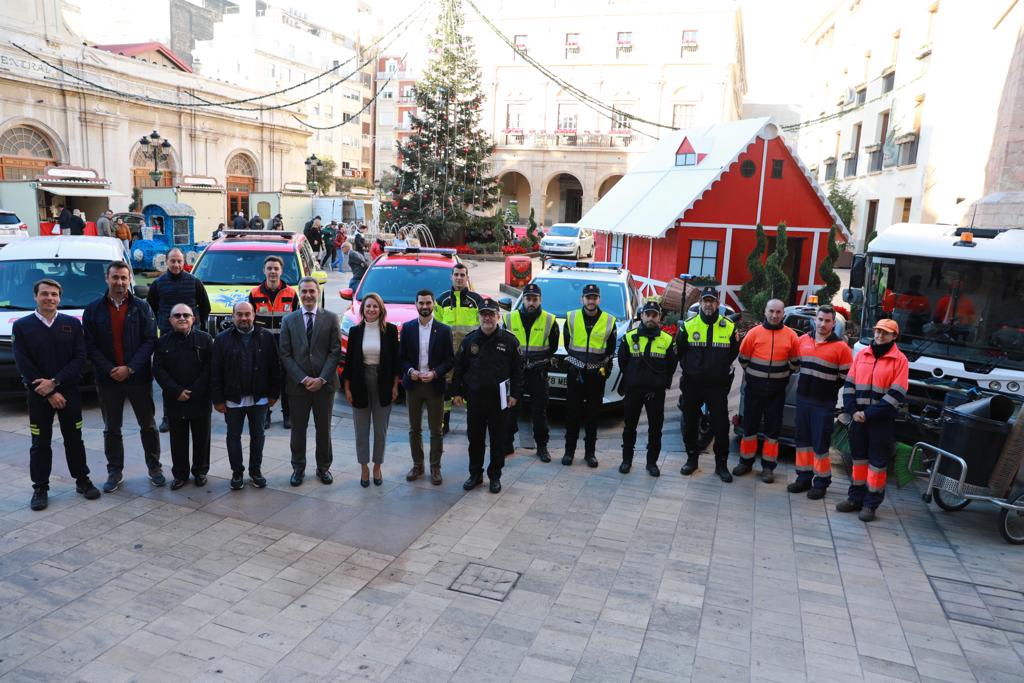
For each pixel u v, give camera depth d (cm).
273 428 830
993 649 431
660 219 1620
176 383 606
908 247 783
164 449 741
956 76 1831
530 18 4516
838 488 707
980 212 1243
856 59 2853
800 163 1647
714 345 690
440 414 664
